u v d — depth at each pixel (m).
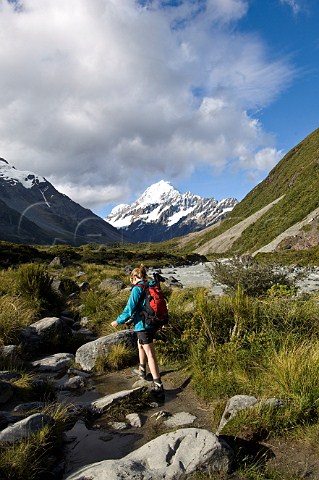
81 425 4.49
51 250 48.19
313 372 4.63
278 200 104.44
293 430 3.98
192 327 6.80
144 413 4.85
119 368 6.62
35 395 5.20
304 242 57.78
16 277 11.20
